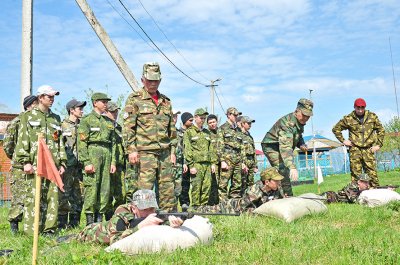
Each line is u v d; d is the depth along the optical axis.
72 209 9.53
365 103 12.57
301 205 8.63
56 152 8.46
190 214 6.23
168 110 8.23
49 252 6.10
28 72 12.62
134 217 6.37
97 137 9.29
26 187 7.98
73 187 9.77
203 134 12.19
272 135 10.18
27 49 12.64
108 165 9.41
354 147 12.69
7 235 8.20
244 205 9.16
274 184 9.18
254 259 5.37
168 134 8.27
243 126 14.12
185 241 5.91
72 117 10.44
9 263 5.64
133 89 15.38
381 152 37.34
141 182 7.92
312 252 5.52
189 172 12.90
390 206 9.70
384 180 20.94
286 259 5.27
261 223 7.83
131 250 5.76
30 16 12.72
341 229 7.06
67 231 8.45
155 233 5.86
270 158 10.29
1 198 17.64
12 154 9.05
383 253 5.29
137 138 7.99
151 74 7.94
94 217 9.55
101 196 9.32
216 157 12.30
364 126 12.60
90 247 6.25
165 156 8.13
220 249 5.84
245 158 13.66
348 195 11.34
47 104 8.41
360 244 5.90
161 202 8.11
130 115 7.95
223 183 12.88
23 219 8.70
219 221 8.04
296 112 9.92
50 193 8.15
